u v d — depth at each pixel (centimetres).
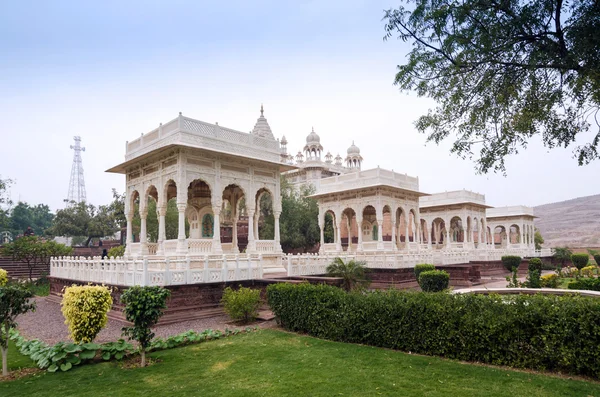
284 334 1017
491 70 945
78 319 838
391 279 2227
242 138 1966
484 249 3959
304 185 4594
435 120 1034
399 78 1023
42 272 2953
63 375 717
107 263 1535
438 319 773
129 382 672
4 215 4047
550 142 962
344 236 4166
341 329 920
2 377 718
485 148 992
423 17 929
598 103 866
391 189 3016
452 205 3944
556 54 832
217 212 1831
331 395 588
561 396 557
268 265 2011
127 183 2139
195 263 1608
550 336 656
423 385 614
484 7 866
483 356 716
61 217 5319
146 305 763
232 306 1215
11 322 768
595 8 784
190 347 905
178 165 1720
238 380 668
